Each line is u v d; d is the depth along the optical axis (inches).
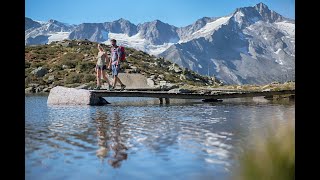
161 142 287.3
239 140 286.0
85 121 454.9
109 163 216.2
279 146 89.0
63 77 2426.2
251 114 540.7
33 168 204.2
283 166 86.8
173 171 193.8
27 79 2306.8
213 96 996.6
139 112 603.8
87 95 824.3
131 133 341.4
